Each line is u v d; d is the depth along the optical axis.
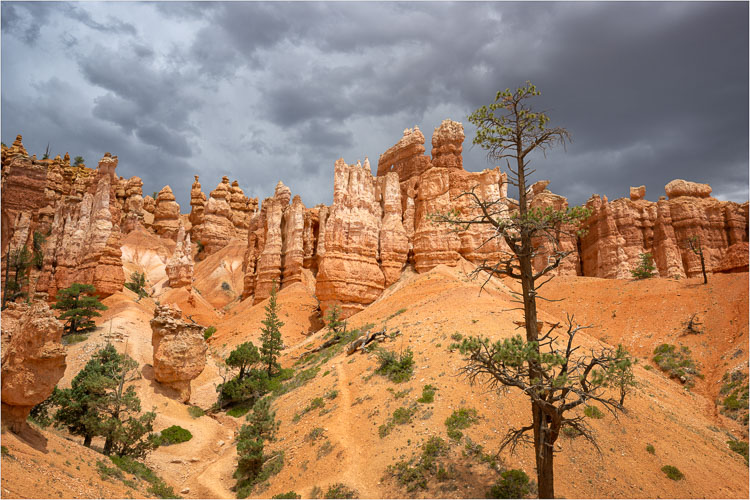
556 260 25.44
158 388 46.31
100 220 77.94
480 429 31.53
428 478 28.11
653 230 94.94
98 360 41.25
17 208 96.06
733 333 56.34
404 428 32.97
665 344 59.03
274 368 57.94
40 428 27.30
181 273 101.81
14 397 23.41
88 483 23.00
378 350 45.41
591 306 72.69
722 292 63.56
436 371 38.88
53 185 108.62
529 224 25.86
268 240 98.88
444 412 33.62
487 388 35.34
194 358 47.88
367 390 40.00
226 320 91.81
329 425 36.25
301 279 92.50
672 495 28.30
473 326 46.22
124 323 60.81
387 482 28.62
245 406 49.34
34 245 94.38
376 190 92.56
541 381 23.02
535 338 25.08
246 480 33.12
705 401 48.81
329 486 29.23
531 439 30.61
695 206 92.56
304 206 101.44
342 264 78.81
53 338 24.39
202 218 145.75
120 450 32.84
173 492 29.48
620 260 89.56
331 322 69.44
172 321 47.81
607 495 27.42
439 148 92.12
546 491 22.59
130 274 102.75
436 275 75.38
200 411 46.47
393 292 77.44
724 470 32.09
